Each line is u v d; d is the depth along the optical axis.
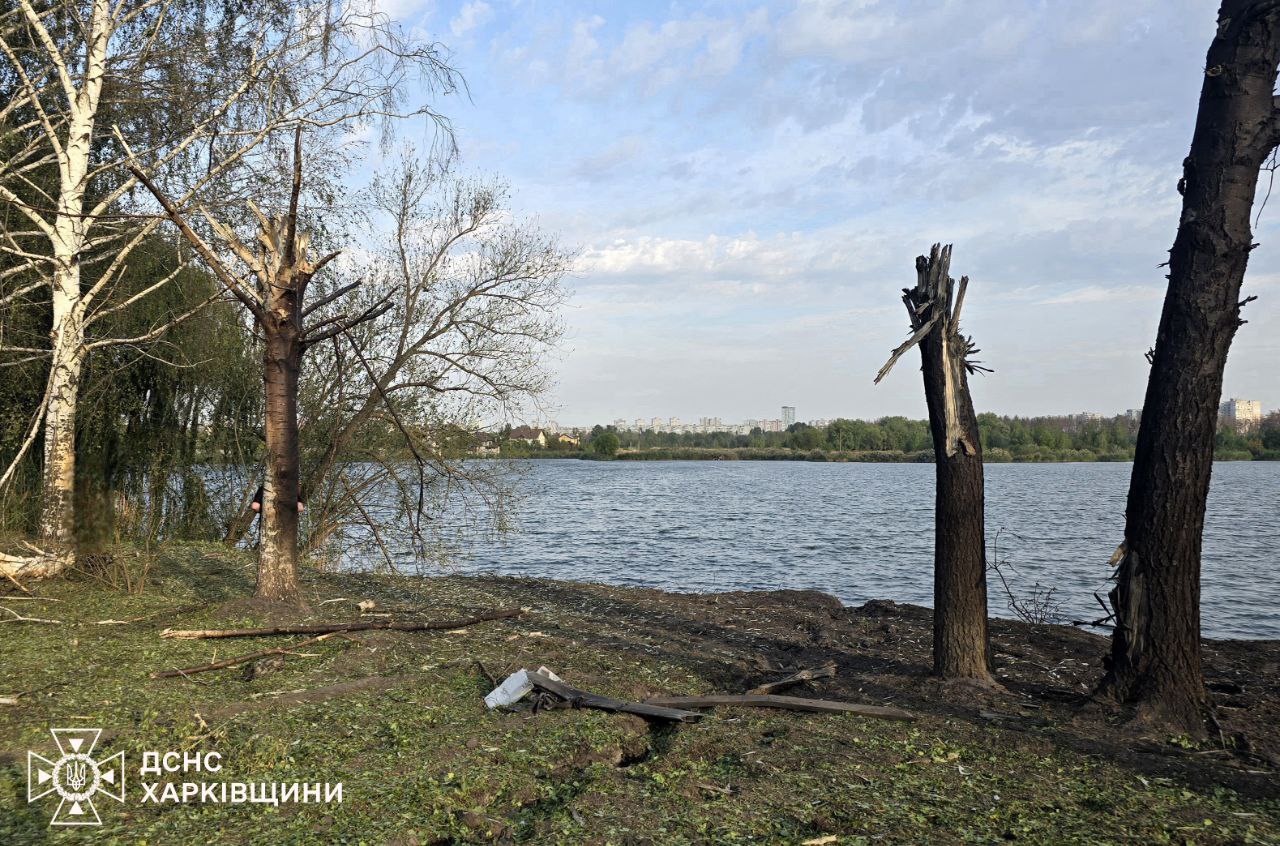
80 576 11.38
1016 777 5.27
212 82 11.94
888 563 21.67
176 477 16.11
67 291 11.14
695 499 48.50
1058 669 8.00
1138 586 6.23
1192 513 6.11
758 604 11.76
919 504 45.66
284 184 13.23
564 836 4.38
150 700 6.48
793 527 31.42
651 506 42.19
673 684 7.52
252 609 9.30
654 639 9.47
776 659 8.60
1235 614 15.29
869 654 8.67
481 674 7.57
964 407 7.35
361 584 12.73
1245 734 5.89
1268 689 7.21
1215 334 6.00
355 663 7.79
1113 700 6.40
